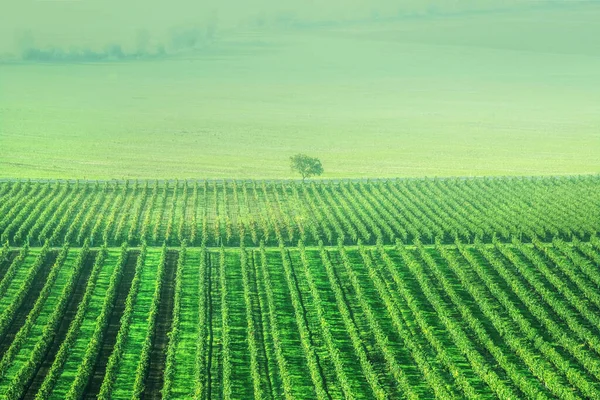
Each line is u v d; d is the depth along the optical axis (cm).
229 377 11288
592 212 18425
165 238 16825
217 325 12950
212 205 19512
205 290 14112
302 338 12294
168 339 12438
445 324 12719
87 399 10800
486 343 11944
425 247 16462
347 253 16125
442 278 14162
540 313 12794
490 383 10956
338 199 19962
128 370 11531
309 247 16488
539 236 17112
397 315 12788
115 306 13562
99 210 18788
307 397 10950
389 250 16300
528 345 12188
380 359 11912
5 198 19088
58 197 19325
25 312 13262
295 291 13788
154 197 19762
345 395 10875
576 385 10931
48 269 15025
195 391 10712
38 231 17038
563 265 14762
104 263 15350
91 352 11581
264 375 11494
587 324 12925
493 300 13838
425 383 11288
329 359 11931
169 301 13788
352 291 14262
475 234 16950
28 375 11062
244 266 14875
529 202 19512
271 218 18312
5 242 16150
